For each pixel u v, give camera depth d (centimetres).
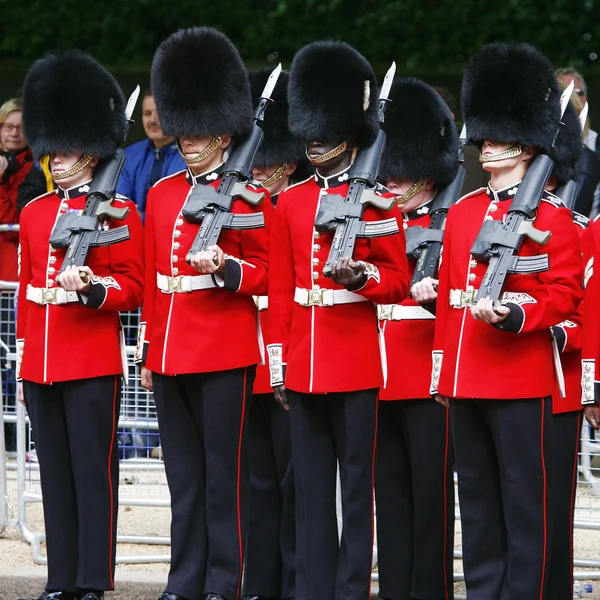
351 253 2172
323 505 2264
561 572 2323
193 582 2338
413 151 2542
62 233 2333
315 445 2264
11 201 3416
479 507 2198
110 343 2386
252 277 2300
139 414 2939
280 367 2284
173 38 2388
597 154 3412
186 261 2262
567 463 2342
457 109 4494
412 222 2567
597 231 2423
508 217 2133
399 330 2477
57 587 2397
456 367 2180
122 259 2383
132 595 2577
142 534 2938
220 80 2362
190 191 2361
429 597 2438
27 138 2428
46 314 2375
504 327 2077
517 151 2186
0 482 2908
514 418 2145
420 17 4716
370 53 4781
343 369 2225
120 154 2419
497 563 2198
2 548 2823
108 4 4853
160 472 3017
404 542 2472
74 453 2373
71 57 2409
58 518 2402
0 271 3381
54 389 2392
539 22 4638
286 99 2662
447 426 2456
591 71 4597
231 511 2323
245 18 4831
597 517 2866
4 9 4838
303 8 4800
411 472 2475
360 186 2233
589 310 2311
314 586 2248
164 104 2373
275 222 2312
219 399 2317
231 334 2323
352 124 2264
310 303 2250
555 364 2198
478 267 2177
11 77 4881
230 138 2381
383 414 2486
